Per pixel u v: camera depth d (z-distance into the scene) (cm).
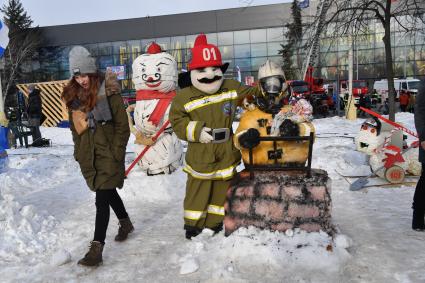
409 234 397
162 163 644
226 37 4497
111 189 372
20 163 945
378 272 317
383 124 629
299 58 3234
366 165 754
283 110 379
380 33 4153
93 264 352
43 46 4659
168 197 593
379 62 4369
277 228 361
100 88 368
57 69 4697
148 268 347
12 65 3922
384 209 489
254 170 378
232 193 370
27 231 430
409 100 2519
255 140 359
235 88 409
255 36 4431
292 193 358
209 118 396
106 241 420
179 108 400
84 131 368
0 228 427
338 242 356
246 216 367
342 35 1313
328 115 2508
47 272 349
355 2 1271
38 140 1364
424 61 4253
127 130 379
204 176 400
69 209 551
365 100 2577
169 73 654
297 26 1845
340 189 598
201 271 332
